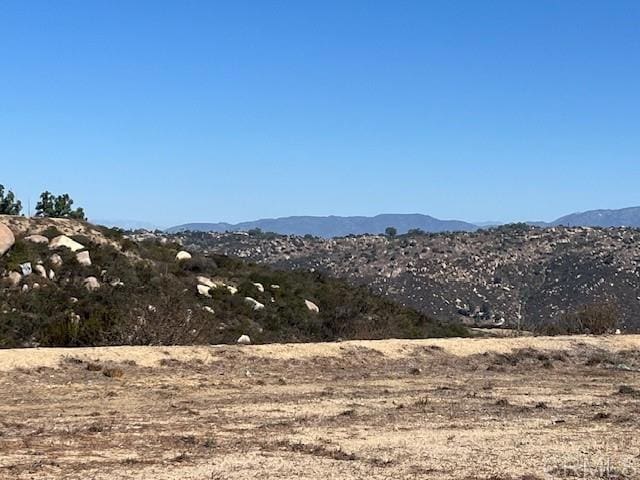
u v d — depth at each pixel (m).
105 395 19.36
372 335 39.12
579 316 40.34
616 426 16.61
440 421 16.97
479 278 83.62
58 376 21.19
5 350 22.58
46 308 33.59
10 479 11.35
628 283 77.06
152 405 18.31
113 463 12.52
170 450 13.59
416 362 26.56
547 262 86.44
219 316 36.84
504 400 19.67
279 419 16.84
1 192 48.00
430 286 80.75
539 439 15.09
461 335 41.69
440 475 12.12
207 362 23.84
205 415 17.16
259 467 12.45
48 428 15.29
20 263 36.31
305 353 25.58
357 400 19.69
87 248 40.09
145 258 41.94
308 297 43.56
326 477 11.88
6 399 18.50
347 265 88.75
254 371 23.64
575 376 25.67
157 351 23.97
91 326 28.59
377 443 14.49
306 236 106.69
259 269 46.47
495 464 12.91
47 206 50.91
